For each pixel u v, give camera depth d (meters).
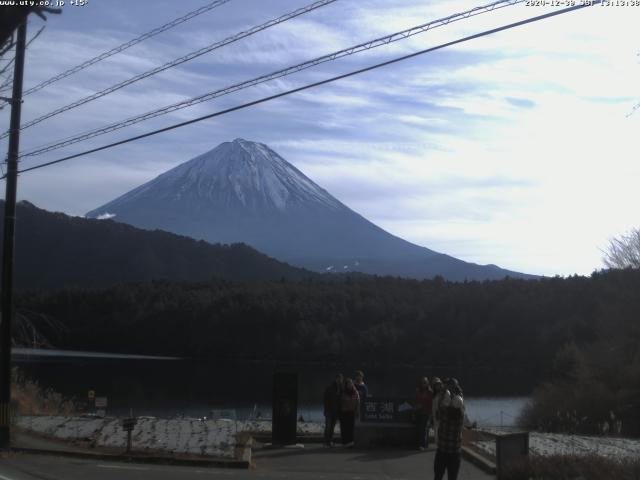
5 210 17.31
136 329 87.25
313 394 54.09
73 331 87.44
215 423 20.75
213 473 13.66
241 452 15.75
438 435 11.66
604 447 17.30
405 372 72.06
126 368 72.25
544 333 69.44
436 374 69.81
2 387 16.62
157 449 16.05
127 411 44.00
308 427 21.55
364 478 13.40
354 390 17.59
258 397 55.84
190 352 85.38
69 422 20.20
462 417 11.68
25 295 89.12
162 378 66.31
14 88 17.20
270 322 85.19
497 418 39.88
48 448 16.08
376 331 82.19
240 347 84.81
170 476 13.11
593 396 34.50
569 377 43.44
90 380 62.16
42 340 30.56
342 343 82.19
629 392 35.19
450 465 11.54
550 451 15.83
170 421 21.14
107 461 15.02
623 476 12.07
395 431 17.28
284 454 16.27
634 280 42.81
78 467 14.03
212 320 86.12
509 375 68.50
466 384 62.47
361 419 17.44
